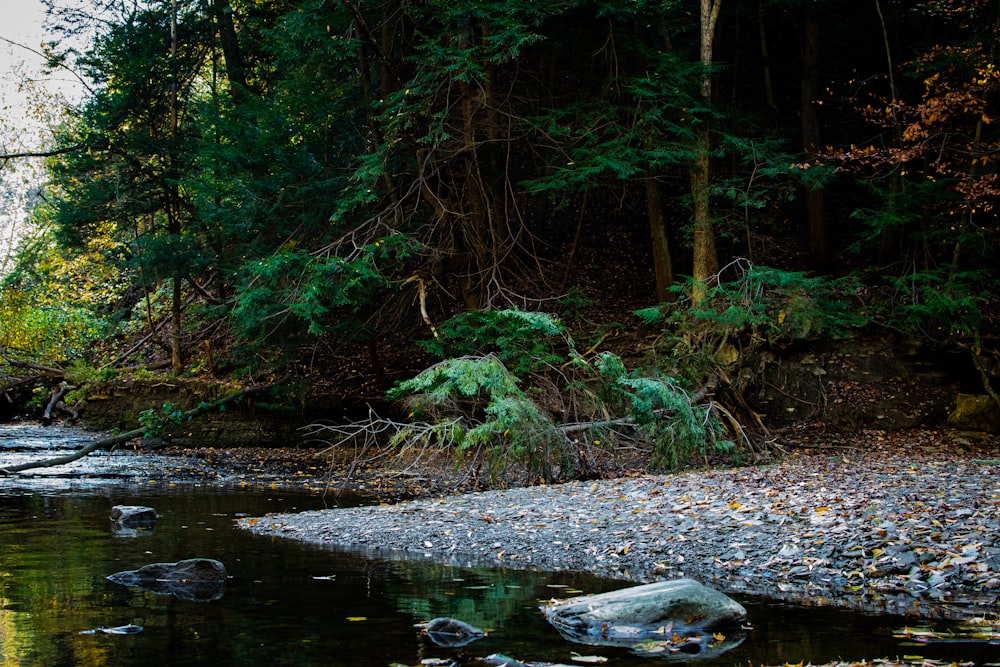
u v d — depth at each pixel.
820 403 18.44
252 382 22.41
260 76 26.50
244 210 19.44
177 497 13.11
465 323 17.94
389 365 22.83
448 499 11.87
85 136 23.48
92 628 5.46
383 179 21.14
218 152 19.53
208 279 27.44
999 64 17.03
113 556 8.06
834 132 26.16
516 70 20.95
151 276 22.30
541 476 14.67
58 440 20.23
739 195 19.78
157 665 4.66
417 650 4.96
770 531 8.26
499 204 22.14
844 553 7.43
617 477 14.88
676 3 19.31
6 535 9.31
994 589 6.47
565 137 20.36
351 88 21.77
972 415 17.66
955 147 18.53
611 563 7.86
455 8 17.64
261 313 18.58
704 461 15.87
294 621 5.67
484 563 7.95
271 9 24.91
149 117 24.20
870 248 23.02
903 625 5.55
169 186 23.08
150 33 24.05
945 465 12.25
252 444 21.22
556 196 19.78
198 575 6.92
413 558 8.20
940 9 19.11
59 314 25.45
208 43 25.34
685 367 16.67
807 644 5.10
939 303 17.36
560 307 22.33
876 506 8.63
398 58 21.66
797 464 13.87
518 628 5.51
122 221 24.19
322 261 18.30
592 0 19.75
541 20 18.12
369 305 20.94
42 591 6.56
